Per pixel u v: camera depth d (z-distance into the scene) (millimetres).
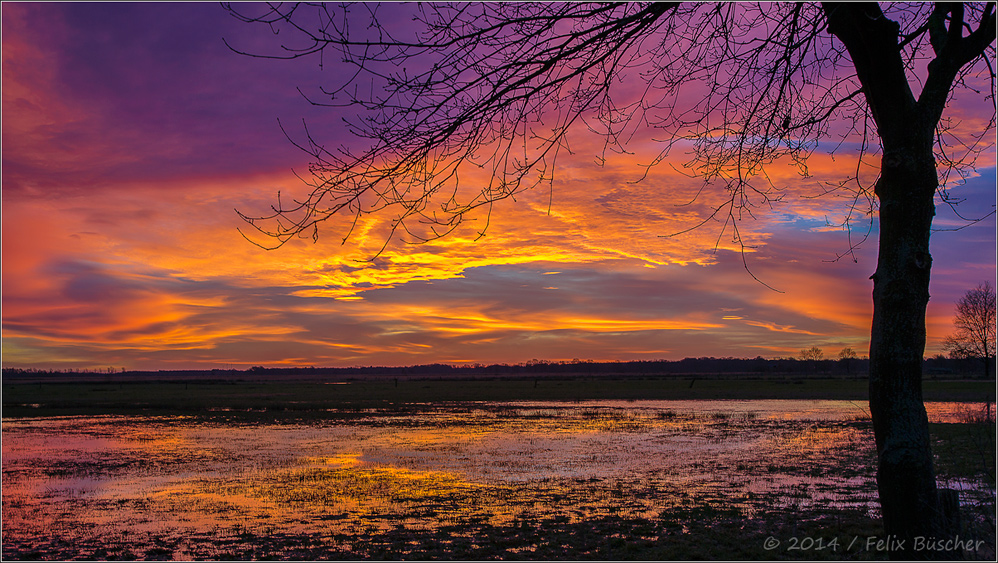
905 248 4117
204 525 12992
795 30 4723
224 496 15969
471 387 88625
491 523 12633
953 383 68688
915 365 4039
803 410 43094
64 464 21953
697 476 17734
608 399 58219
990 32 4176
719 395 62375
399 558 10414
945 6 4504
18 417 42469
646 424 34094
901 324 4066
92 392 81125
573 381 114312
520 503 14477
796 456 21359
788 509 13281
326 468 20078
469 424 34781
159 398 64562
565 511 13578
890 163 4203
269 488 16906
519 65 4184
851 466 19047
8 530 12867
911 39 4566
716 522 12242
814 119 5293
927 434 4008
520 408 47406
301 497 15602
